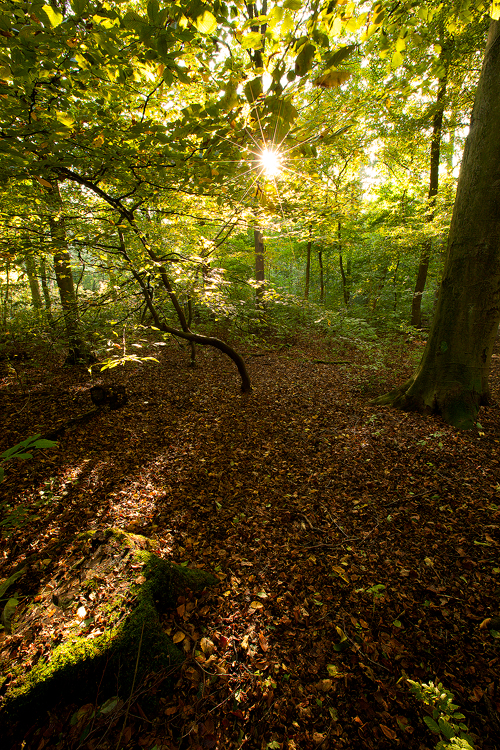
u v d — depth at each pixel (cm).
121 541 283
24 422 578
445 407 507
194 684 203
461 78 906
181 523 359
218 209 479
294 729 185
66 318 600
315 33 158
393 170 1368
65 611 230
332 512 361
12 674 195
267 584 278
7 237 469
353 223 1416
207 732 183
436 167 1159
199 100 454
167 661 207
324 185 554
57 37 166
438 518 333
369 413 569
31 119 219
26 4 150
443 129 1102
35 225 483
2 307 863
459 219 484
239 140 221
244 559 307
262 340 1077
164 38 168
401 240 1166
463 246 481
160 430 556
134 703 191
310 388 725
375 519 344
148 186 350
